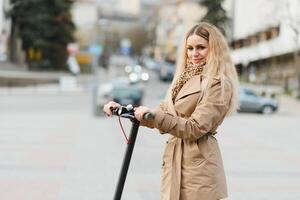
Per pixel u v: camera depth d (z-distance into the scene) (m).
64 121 28.64
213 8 74.25
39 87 67.88
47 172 12.73
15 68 74.06
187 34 4.96
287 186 11.44
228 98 4.73
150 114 4.46
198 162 4.71
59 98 51.88
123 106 4.62
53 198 9.92
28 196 10.06
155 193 10.46
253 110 42.19
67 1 80.81
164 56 132.75
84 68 97.75
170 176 4.79
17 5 76.06
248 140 20.89
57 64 84.06
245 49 77.12
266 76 64.62
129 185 11.23
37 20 77.19
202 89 4.72
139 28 165.88
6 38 71.88
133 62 123.44
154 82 77.38
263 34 69.19
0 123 26.80
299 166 14.24
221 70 4.79
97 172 12.74
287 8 49.44
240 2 78.06
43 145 17.91
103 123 27.33
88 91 61.38
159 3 159.88
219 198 4.73
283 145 19.33
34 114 34.53
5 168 13.22
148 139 19.88
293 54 58.56
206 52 4.87
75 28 85.12
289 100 52.78
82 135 21.34
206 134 4.77
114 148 17.27
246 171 13.34
